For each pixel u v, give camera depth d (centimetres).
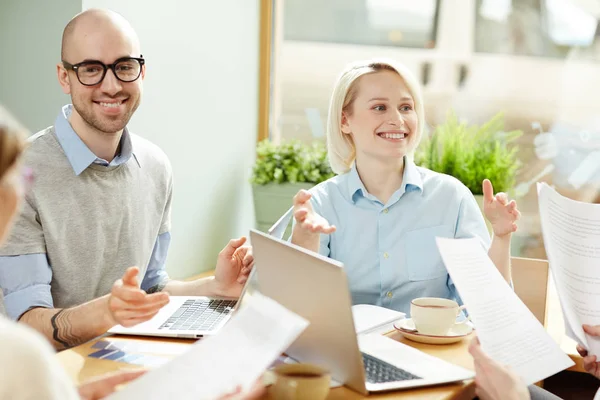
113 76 178
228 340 103
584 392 214
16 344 72
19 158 73
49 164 178
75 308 145
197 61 307
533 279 202
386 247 190
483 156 309
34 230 172
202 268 324
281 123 372
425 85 349
